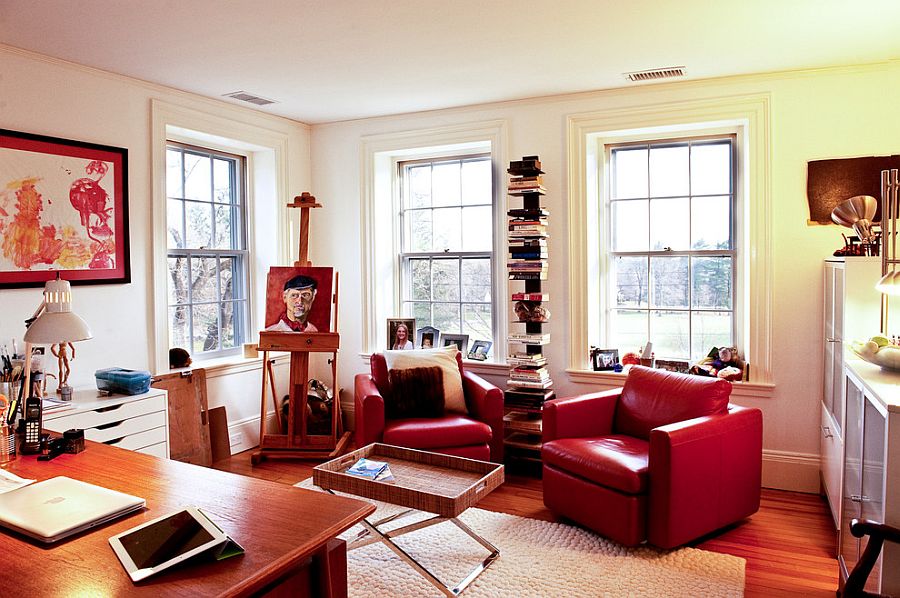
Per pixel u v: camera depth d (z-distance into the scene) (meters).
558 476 3.38
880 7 2.84
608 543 3.13
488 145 4.79
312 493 1.82
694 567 2.87
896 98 3.61
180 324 4.48
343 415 5.27
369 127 5.06
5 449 2.11
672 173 4.39
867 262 2.88
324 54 3.48
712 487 3.12
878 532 1.88
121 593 1.27
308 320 4.48
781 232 3.87
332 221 5.26
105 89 3.74
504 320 4.66
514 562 2.92
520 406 4.27
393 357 4.31
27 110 3.36
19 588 1.29
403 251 5.27
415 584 2.73
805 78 3.78
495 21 3.01
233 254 4.89
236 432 4.69
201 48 3.36
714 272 4.30
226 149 4.82
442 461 3.08
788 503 3.70
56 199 3.48
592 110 4.30
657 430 2.96
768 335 3.92
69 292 2.29
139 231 3.96
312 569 1.60
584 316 4.41
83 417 3.22
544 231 4.36
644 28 3.11
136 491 1.84
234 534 1.54
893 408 2.04
